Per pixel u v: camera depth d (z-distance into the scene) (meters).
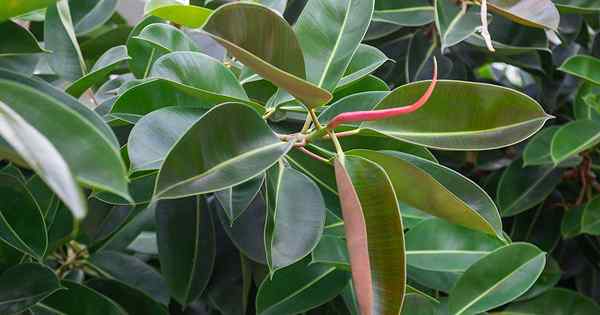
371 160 0.86
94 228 1.12
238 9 0.75
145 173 0.94
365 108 0.99
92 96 1.17
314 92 0.77
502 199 1.38
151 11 0.99
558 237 1.44
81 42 1.33
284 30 0.78
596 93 1.35
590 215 1.32
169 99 0.97
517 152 1.48
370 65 1.05
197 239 1.15
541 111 0.85
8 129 0.54
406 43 1.49
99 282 1.15
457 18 1.20
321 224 0.89
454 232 1.11
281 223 0.88
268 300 1.04
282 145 0.82
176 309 1.26
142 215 1.28
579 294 1.28
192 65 0.95
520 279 1.07
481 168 1.49
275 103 0.99
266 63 0.73
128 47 1.08
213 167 0.77
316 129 0.84
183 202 1.16
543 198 1.38
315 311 1.21
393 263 0.79
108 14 1.33
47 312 1.04
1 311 0.96
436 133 0.88
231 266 1.21
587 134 1.25
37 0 0.71
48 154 0.52
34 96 0.65
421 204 0.88
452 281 1.12
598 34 1.46
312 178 1.04
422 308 1.02
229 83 0.96
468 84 0.85
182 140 0.73
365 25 0.97
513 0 1.05
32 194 1.02
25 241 0.94
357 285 0.73
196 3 1.36
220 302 1.19
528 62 1.45
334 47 0.97
